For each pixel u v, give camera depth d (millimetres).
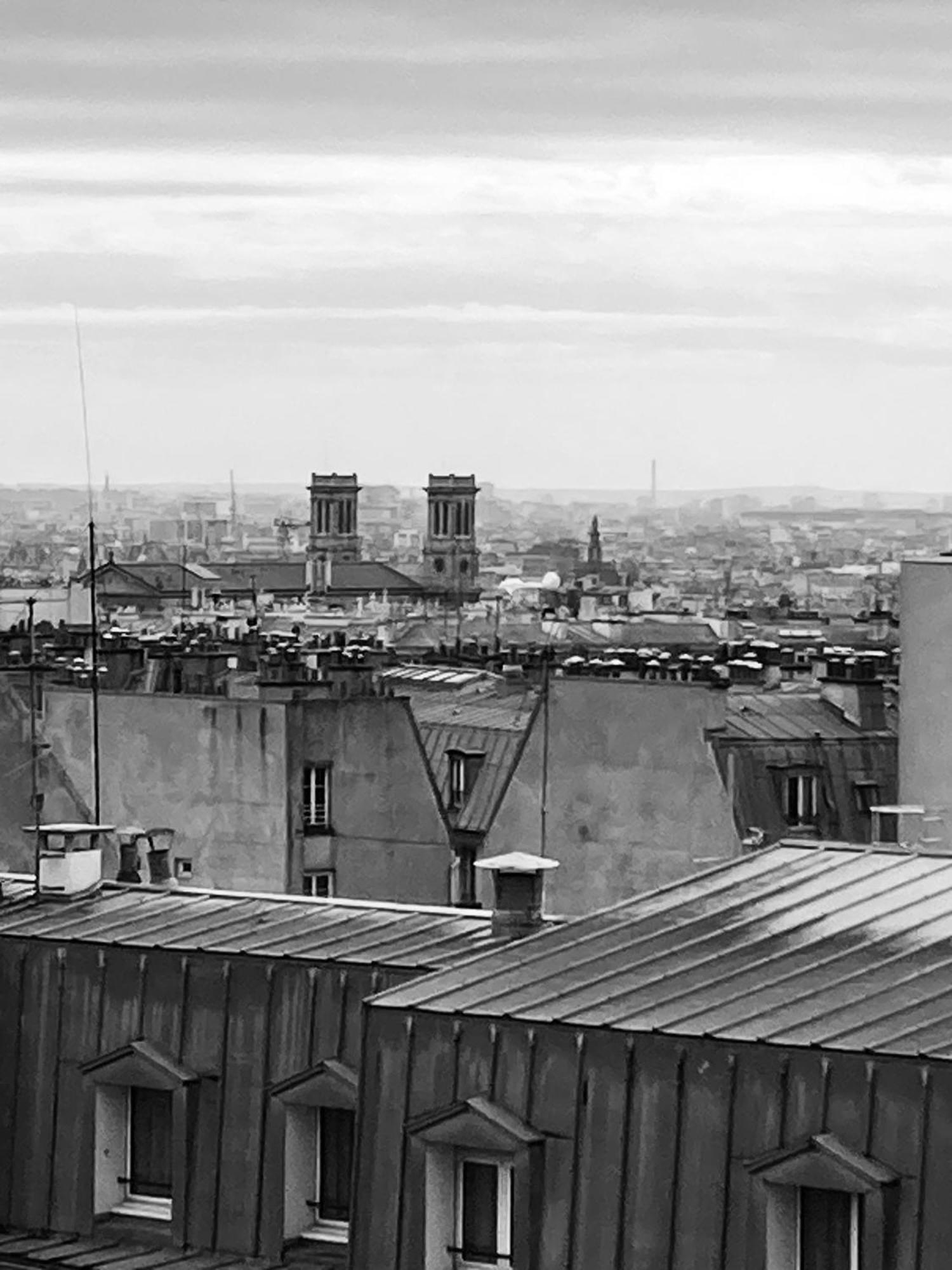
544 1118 64812
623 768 158125
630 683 157750
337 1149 71625
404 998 67812
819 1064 61469
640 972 68312
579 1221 63906
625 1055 63969
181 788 155500
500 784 159625
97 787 129750
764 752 157375
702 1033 63250
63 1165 74625
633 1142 63562
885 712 163750
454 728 163625
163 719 156250
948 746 133000
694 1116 62875
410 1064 66688
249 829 154000
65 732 158125
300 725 153750
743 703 163750
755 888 73875
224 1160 72625
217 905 79500
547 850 158875
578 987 67625
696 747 156500
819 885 73812
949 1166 59531
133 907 79438
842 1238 61188
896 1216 59781
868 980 65938
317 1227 71688
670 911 72938
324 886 154250
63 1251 73562
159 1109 74125
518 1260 64312
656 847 157500
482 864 75375
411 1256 66250
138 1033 74438
